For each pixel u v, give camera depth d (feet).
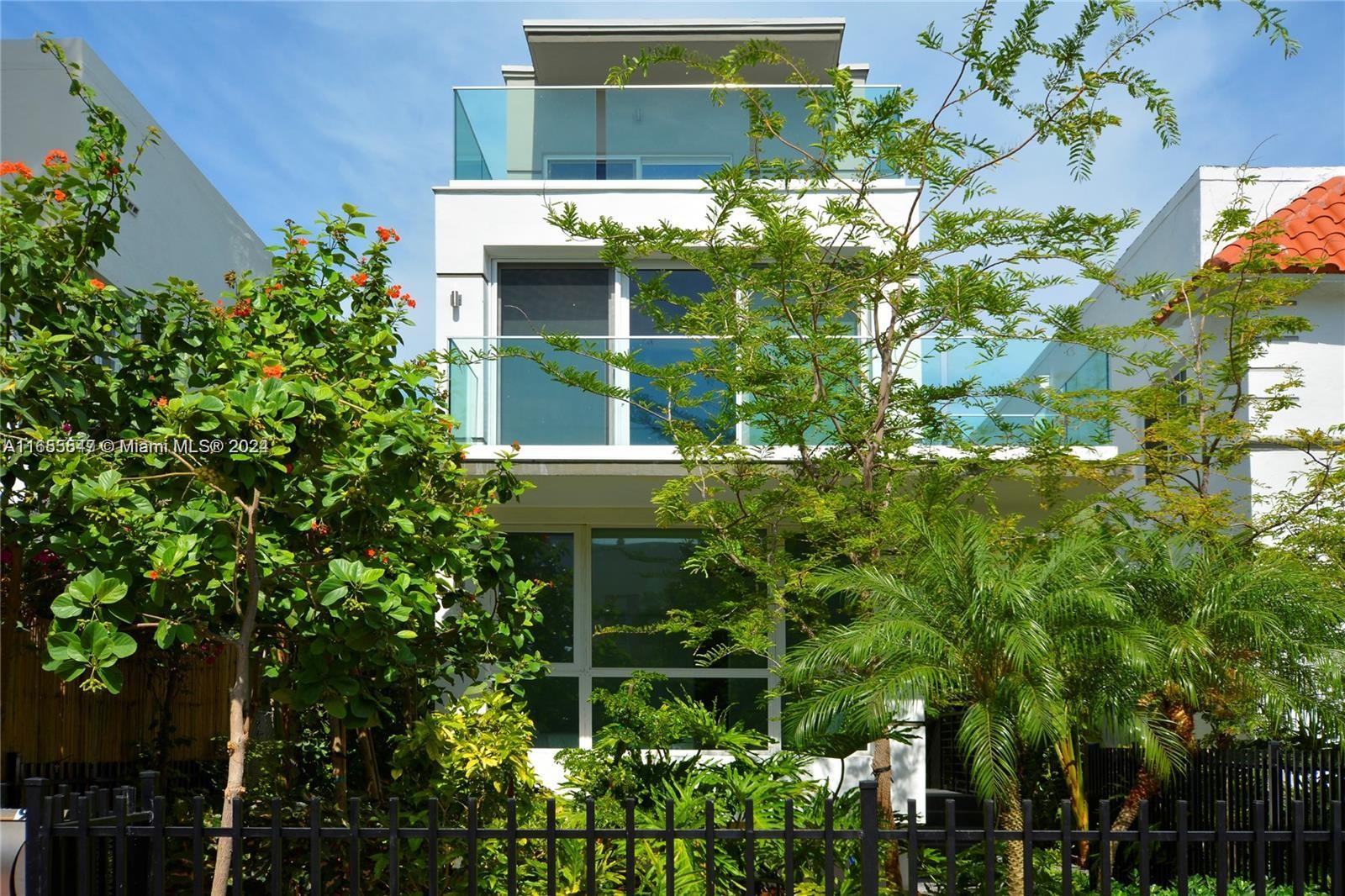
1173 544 23.30
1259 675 20.57
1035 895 24.06
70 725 24.02
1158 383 32.50
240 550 17.52
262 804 25.77
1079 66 26.89
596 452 36.94
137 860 14.58
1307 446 30.76
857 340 31.32
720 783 27.94
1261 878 13.87
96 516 15.81
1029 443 31.91
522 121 41.96
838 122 29.43
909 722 27.22
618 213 41.16
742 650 31.12
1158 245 43.68
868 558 27.99
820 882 24.58
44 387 20.53
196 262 42.24
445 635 25.07
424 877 23.13
